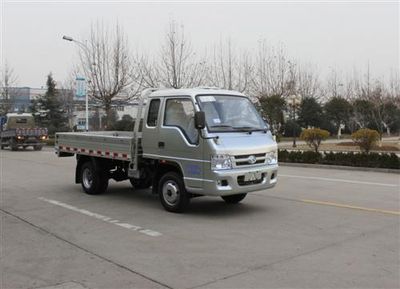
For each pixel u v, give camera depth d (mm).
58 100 63812
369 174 16078
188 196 9258
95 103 46500
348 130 56031
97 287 5316
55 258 6484
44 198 11492
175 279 5523
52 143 40250
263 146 9133
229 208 9789
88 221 8836
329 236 7387
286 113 48562
